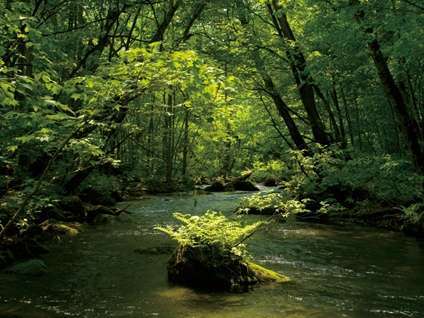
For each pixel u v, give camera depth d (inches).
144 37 862.5
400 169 591.5
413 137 519.8
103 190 869.8
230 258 335.9
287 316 267.3
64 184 598.9
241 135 879.1
